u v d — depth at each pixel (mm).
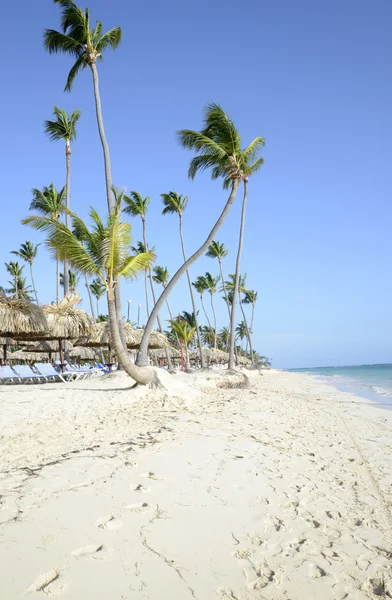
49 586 2459
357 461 6660
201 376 19297
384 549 3633
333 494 4941
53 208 22297
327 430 9469
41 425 7328
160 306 13219
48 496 3711
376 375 55250
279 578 2955
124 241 10742
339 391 25078
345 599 2805
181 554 3055
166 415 9188
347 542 3707
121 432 7043
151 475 4590
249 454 6148
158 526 3412
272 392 19875
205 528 3533
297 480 5262
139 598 2484
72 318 15773
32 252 37406
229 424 8609
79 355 24906
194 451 5855
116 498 3846
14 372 15812
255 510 4094
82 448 5727
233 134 15594
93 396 10586
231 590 2725
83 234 11000
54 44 16219
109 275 10875
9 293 41906
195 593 2627
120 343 10883
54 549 2855
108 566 2750
